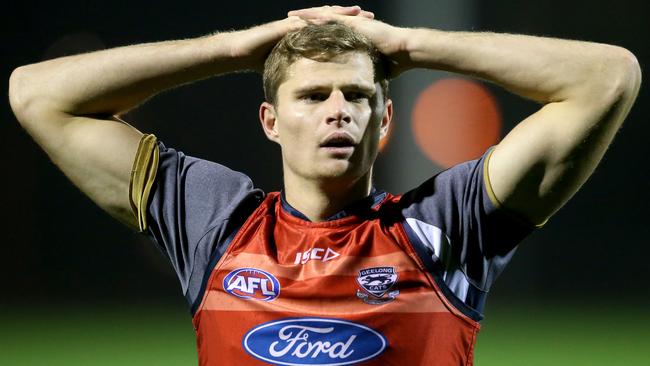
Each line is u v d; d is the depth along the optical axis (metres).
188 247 11.20
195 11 56.00
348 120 10.64
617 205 53.81
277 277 10.69
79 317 40.75
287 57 10.85
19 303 46.28
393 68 11.27
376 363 10.30
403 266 10.54
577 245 52.91
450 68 11.02
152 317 40.44
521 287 51.88
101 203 11.82
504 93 53.09
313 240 10.88
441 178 11.05
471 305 10.60
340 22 11.28
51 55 55.69
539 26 56.12
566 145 10.39
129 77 11.49
